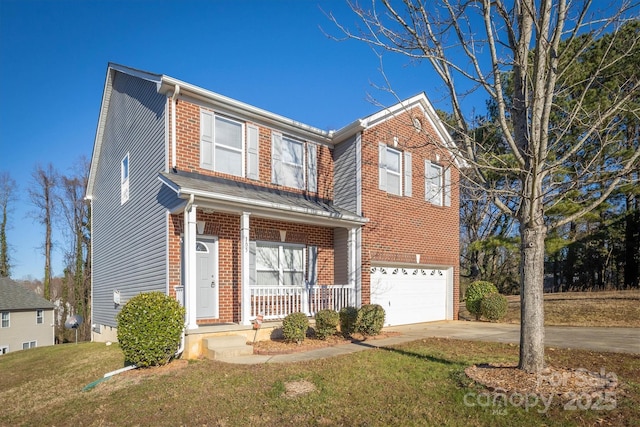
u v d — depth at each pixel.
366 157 12.84
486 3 5.93
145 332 7.77
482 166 6.02
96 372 8.54
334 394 5.77
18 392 8.03
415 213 14.20
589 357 7.34
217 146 11.15
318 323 9.89
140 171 12.15
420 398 5.44
